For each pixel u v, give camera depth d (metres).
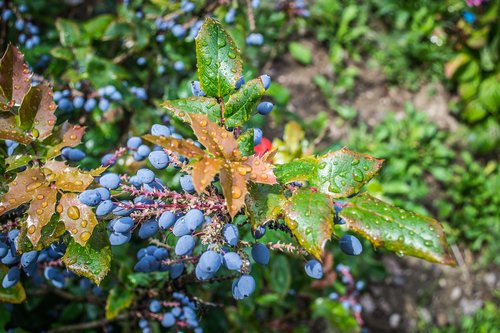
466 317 0.77
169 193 0.25
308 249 0.21
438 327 0.76
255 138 0.27
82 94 0.46
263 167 0.22
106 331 0.47
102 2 0.74
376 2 0.97
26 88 0.27
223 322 0.56
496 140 0.91
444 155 0.86
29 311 0.51
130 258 0.43
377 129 0.86
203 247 0.29
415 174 0.84
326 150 0.34
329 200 0.22
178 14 0.52
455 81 0.96
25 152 0.28
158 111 0.50
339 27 0.92
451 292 0.79
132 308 0.38
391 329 0.75
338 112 0.86
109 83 0.47
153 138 0.21
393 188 0.80
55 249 0.28
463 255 0.82
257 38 0.49
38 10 0.66
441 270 0.80
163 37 0.53
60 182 0.24
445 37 0.96
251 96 0.26
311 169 0.24
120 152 0.31
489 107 0.92
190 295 0.35
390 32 0.97
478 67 0.94
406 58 0.95
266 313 0.62
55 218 0.25
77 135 0.28
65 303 0.53
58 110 0.44
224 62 0.25
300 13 0.66
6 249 0.27
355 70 0.91
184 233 0.24
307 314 0.65
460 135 0.92
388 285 0.77
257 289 0.48
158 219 0.25
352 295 0.60
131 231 0.26
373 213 0.22
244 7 0.53
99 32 0.54
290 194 0.24
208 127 0.23
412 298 0.77
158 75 0.56
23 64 0.27
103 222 0.26
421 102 0.93
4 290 0.34
